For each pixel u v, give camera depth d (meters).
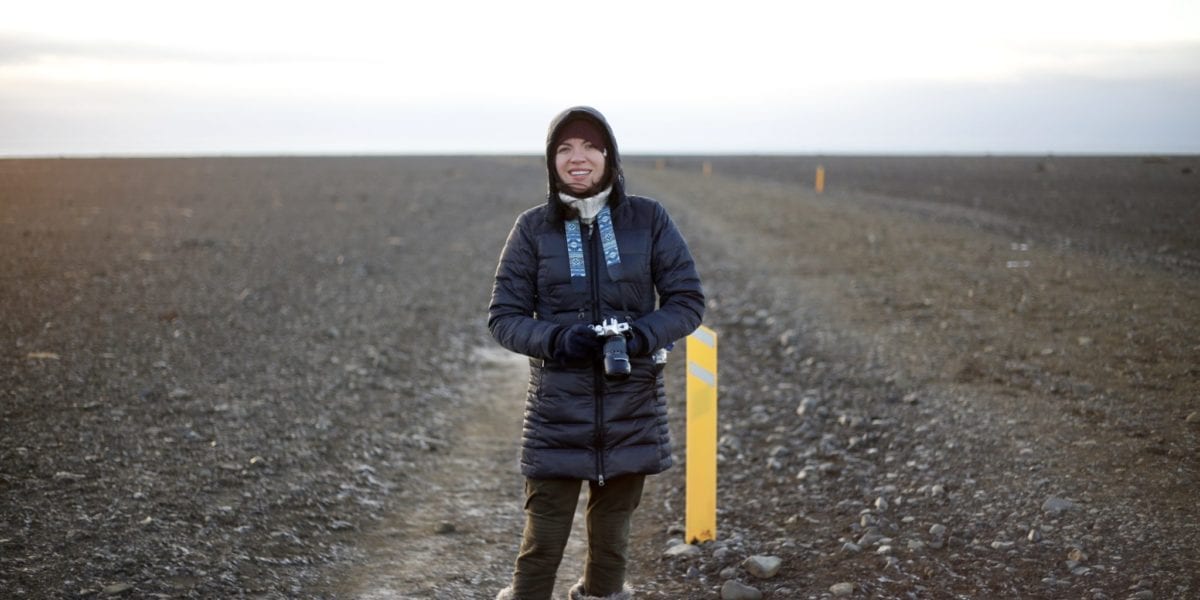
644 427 3.60
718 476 6.22
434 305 12.80
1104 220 21.52
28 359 8.80
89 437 6.52
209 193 34.31
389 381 8.70
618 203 3.63
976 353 8.77
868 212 25.36
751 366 9.12
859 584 4.46
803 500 5.66
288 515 5.42
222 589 4.45
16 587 4.28
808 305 11.87
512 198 34.59
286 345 9.88
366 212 27.36
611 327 3.37
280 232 21.39
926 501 5.42
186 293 13.00
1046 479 5.56
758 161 85.88
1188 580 4.23
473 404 8.27
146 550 4.76
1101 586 4.26
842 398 7.71
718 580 4.69
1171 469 5.60
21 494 5.40
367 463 6.45
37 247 17.91
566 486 3.65
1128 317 10.02
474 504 5.89
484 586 4.73
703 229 22.08
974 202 28.50
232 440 6.64
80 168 55.62
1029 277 13.02
